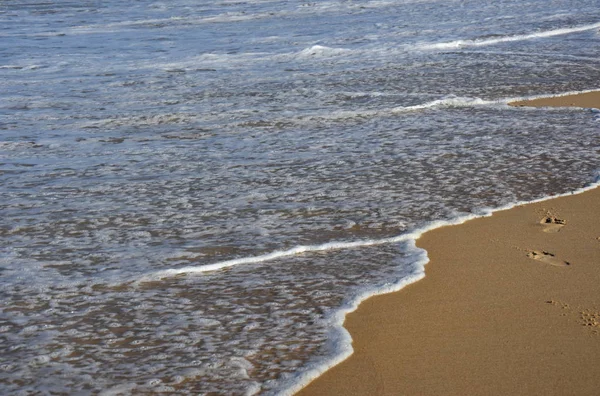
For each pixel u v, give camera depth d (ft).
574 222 21.45
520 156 28.35
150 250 20.04
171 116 37.04
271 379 13.56
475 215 22.16
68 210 23.49
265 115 36.78
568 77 45.11
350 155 29.19
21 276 18.53
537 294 16.76
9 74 50.67
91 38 68.95
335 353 14.37
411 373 13.64
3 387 13.51
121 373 13.92
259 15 82.02
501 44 59.00
